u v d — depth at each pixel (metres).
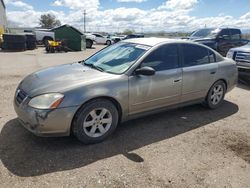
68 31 22.36
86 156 3.36
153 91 4.17
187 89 4.70
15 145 3.55
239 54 8.16
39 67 11.14
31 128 3.38
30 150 3.44
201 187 2.85
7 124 4.23
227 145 3.84
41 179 2.85
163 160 3.35
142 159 3.35
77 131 3.52
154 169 3.13
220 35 12.82
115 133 4.09
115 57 4.38
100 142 3.76
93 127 3.67
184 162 3.32
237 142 3.95
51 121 3.28
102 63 4.37
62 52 20.50
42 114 3.24
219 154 3.56
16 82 7.59
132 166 3.18
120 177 2.95
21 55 16.80
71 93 3.38
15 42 20.14
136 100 4.00
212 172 3.13
